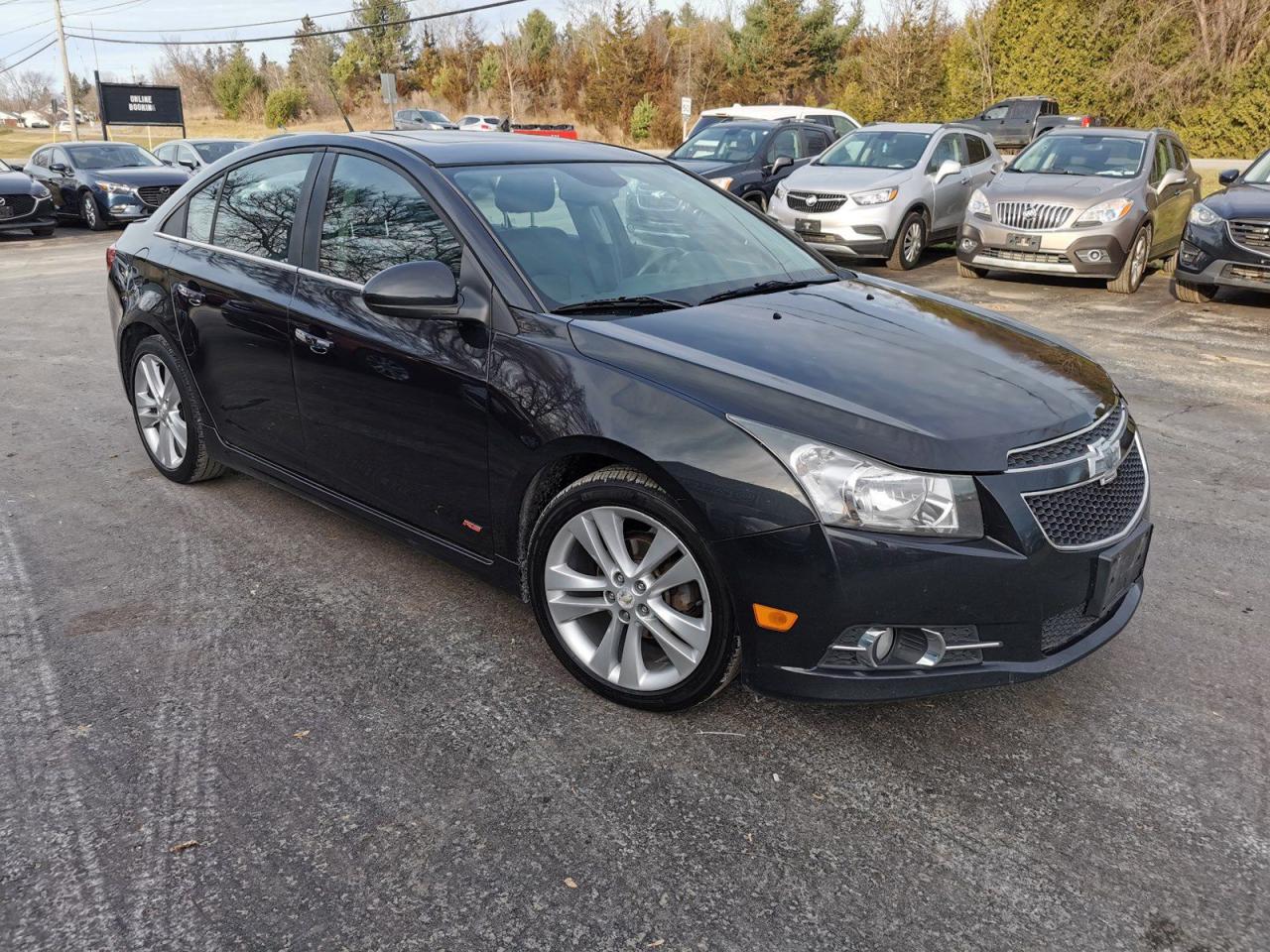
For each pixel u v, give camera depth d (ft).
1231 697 9.80
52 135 206.80
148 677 9.95
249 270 12.59
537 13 209.36
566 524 9.40
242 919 6.93
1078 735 9.18
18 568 12.34
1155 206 33.42
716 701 9.64
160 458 15.21
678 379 8.71
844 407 8.32
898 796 8.30
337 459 11.66
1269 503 14.87
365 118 195.52
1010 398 8.84
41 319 29.30
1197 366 23.38
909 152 39.75
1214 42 95.96
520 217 10.77
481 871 7.41
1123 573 8.91
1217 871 7.50
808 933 6.87
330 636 10.80
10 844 7.64
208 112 233.35
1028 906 7.14
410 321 10.46
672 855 7.59
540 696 9.68
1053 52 101.71
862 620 8.01
